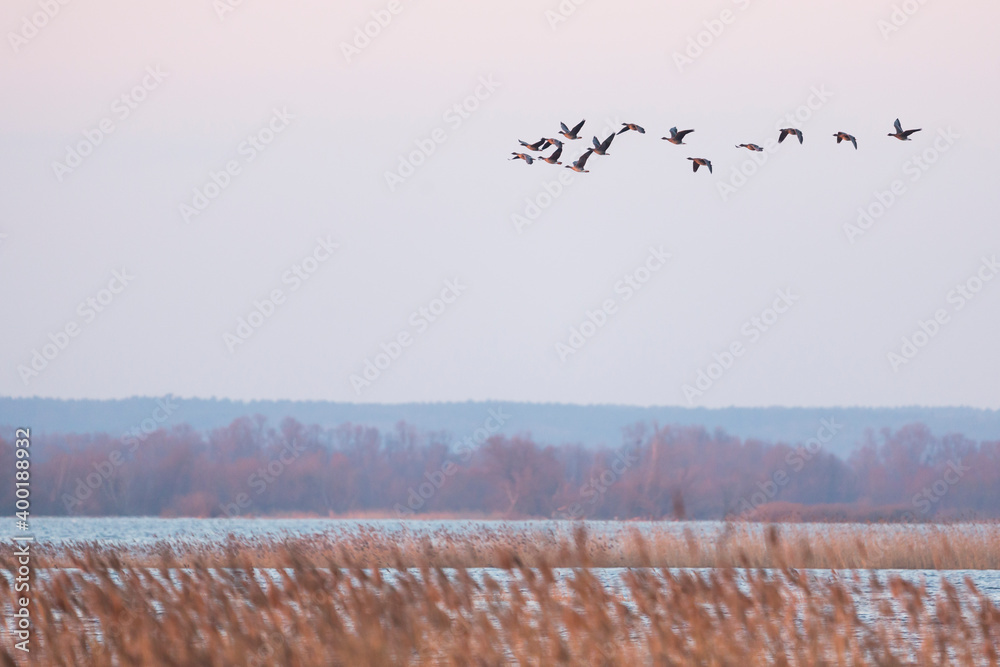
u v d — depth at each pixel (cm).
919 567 4506
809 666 2075
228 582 2372
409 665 2064
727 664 2075
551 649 2084
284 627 2158
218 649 2027
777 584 2441
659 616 2253
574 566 2389
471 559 4103
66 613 2222
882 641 2180
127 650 2045
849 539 4450
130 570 2459
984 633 2214
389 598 2225
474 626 2161
